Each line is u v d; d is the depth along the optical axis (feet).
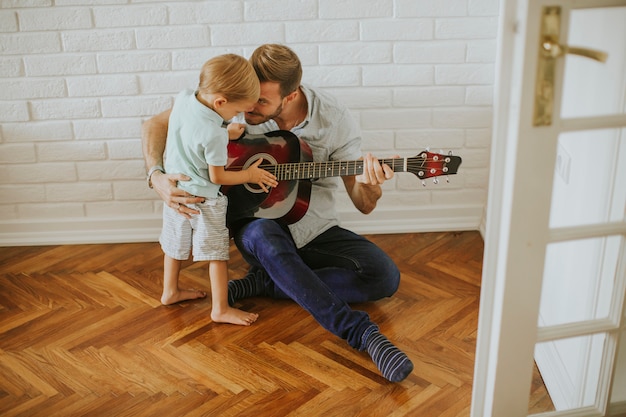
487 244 5.83
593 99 6.44
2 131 10.28
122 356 8.50
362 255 9.07
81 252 10.64
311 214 9.25
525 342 6.01
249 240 8.71
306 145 8.87
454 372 8.16
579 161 6.93
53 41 9.81
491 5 9.78
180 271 10.11
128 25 9.77
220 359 8.42
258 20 9.79
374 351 8.11
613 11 5.99
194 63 10.00
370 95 10.21
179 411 7.68
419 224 10.90
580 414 6.56
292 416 7.59
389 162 8.36
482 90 10.22
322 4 9.71
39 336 8.86
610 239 6.35
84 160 10.49
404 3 9.73
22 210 10.73
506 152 5.49
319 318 8.45
